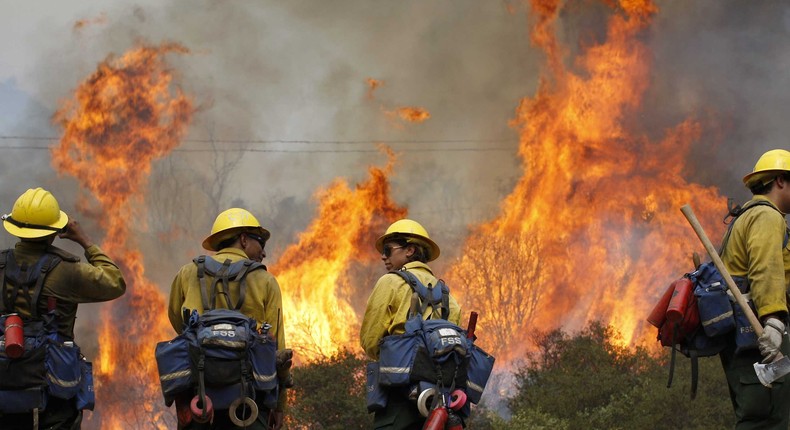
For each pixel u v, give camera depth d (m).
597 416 15.88
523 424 15.97
